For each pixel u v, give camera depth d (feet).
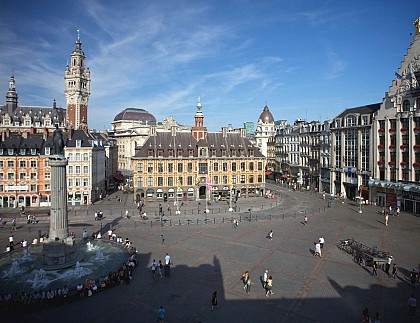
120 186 355.97
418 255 135.33
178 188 281.54
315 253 135.33
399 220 201.46
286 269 120.37
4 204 254.88
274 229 180.75
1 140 268.21
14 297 97.04
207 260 130.21
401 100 227.20
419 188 210.79
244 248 145.48
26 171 256.73
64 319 86.48
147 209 240.73
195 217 213.25
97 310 91.35
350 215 218.59
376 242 154.10
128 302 95.96
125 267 115.85
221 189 293.84
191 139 299.38
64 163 131.03
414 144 218.38
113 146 392.88
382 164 244.22
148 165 276.00
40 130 409.08
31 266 126.31
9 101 432.25
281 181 417.49
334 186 305.12
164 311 85.51
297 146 393.29
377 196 251.60
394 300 96.22
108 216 217.15
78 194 266.36
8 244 155.12
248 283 101.40
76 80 466.70
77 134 277.23
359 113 273.75
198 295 99.96
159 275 114.93
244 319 85.81
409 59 225.15
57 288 106.22
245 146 309.42
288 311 89.92
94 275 117.19
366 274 115.75
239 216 216.54
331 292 101.45
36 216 217.15
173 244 152.25
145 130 551.18
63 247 126.41
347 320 85.20
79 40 473.67
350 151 281.95
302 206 254.27
